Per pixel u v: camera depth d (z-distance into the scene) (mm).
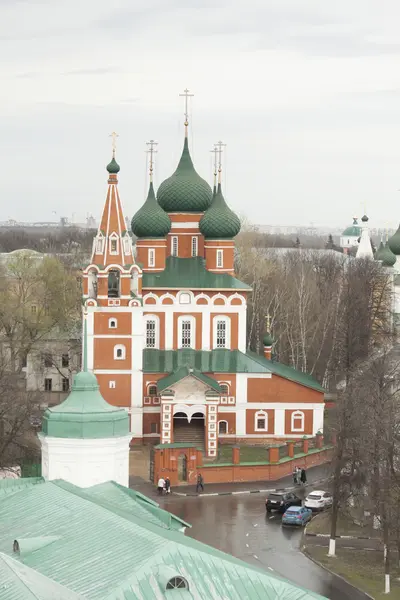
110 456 55719
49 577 39312
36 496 50031
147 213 117688
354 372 99562
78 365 135125
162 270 117750
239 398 111875
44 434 55906
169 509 87250
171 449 94938
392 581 68688
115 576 38156
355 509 84062
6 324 131250
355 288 130500
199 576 38594
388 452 71000
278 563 72562
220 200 118500
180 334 115438
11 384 90562
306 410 112125
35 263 169000
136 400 110312
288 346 151625
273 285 164375
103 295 109188
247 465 97375
